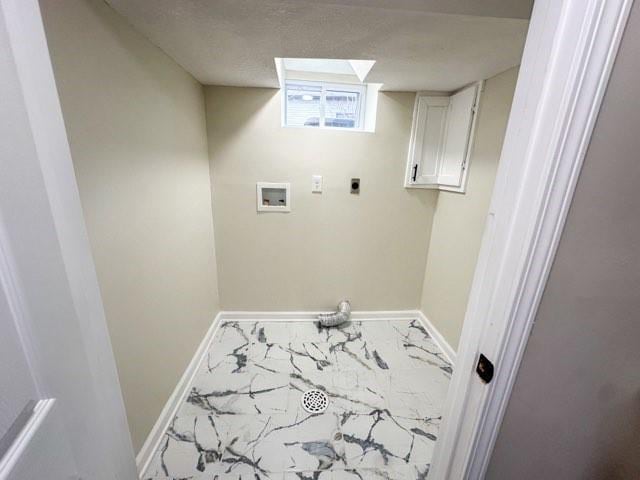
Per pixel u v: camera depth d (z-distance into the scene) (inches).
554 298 19.8
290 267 86.4
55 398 14.9
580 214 18.2
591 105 15.7
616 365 23.2
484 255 21.6
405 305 93.9
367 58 52.0
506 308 19.8
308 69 78.7
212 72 60.6
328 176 79.1
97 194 33.9
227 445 50.1
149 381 47.2
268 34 43.1
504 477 25.5
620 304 21.4
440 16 36.6
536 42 16.8
